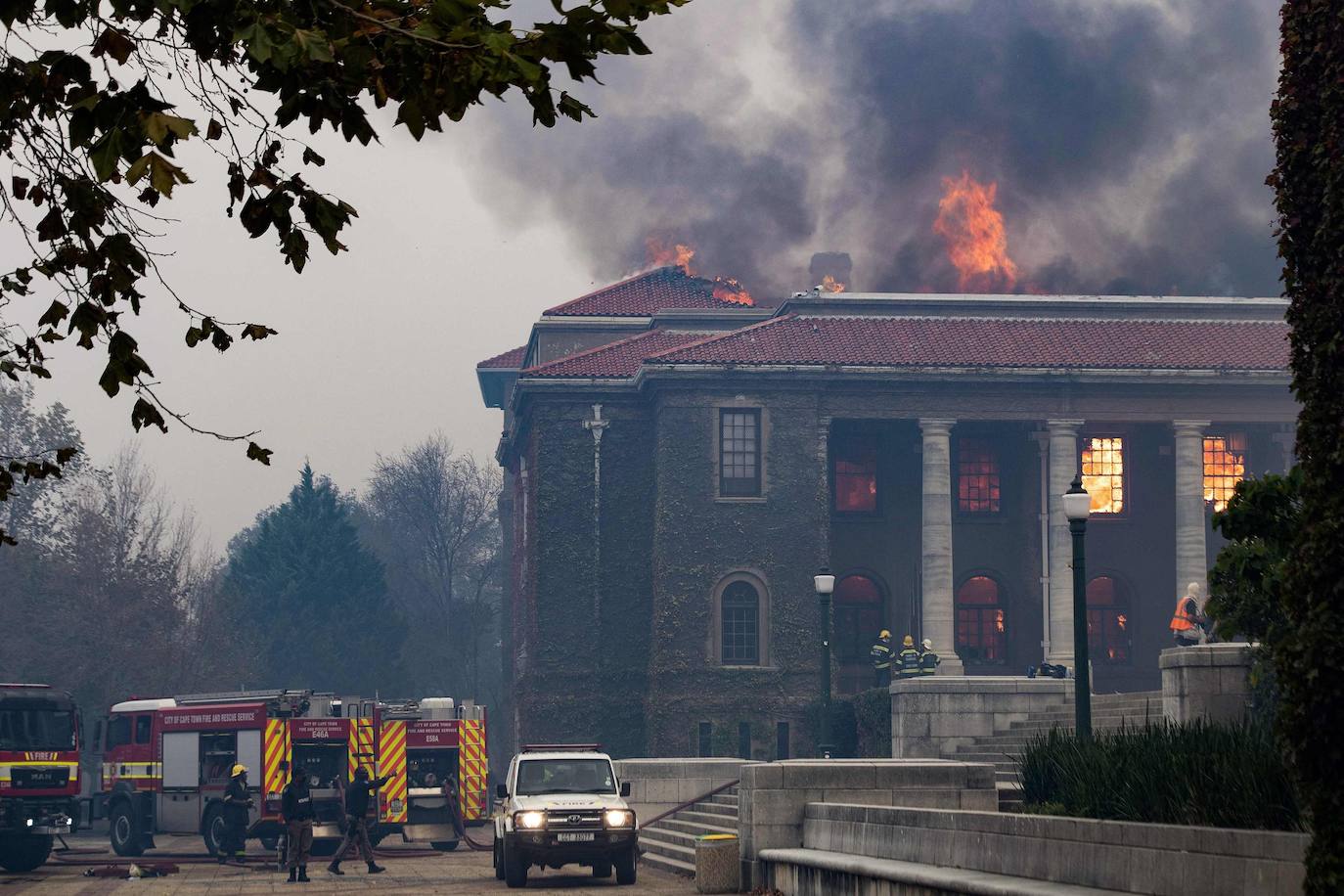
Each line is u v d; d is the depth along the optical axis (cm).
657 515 7162
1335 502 1480
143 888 3478
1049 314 8100
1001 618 7625
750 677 7000
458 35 888
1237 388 7338
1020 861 2142
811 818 2984
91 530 8138
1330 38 1527
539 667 7306
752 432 7212
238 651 9338
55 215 992
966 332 7644
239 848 4344
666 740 6944
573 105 927
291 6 900
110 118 856
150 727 4888
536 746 3753
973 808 3002
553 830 3372
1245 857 1675
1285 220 1566
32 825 4234
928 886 2197
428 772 4675
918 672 5928
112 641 7881
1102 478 7744
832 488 7656
